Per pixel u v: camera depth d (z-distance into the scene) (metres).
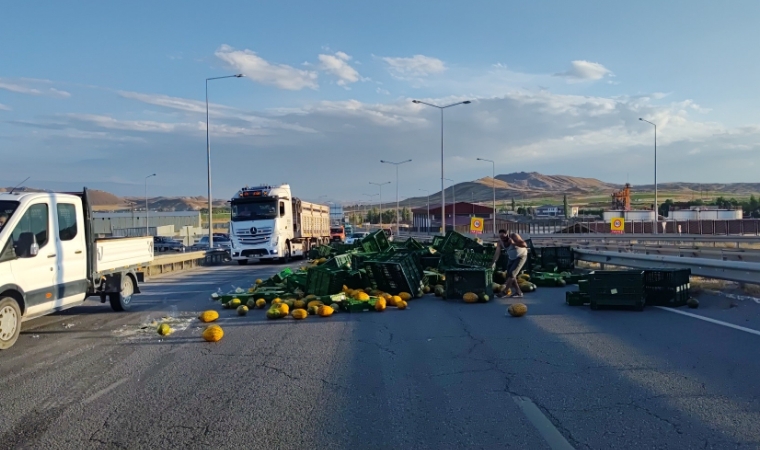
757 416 5.89
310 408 6.44
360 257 17.14
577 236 49.25
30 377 7.91
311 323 12.02
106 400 6.84
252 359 8.81
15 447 5.43
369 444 5.41
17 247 9.65
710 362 7.99
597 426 5.72
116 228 77.69
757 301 13.11
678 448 5.16
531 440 5.42
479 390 7.00
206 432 5.75
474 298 14.58
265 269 30.77
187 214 95.81
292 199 37.16
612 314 12.16
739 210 80.31
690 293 14.48
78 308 14.74
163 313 13.77
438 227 94.56
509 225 80.62
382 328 11.29
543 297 15.43
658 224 61.25
